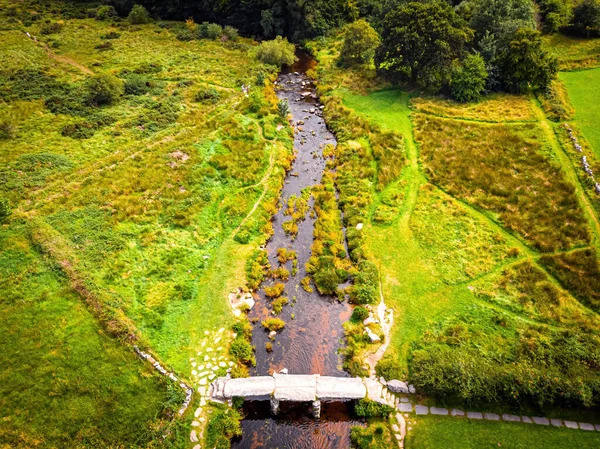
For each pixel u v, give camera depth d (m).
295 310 29.47
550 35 61.69
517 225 34.12
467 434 22.27
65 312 27.56
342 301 30.00
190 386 24.22
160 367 24.78
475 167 40.62
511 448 21.66
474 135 45.25
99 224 34.25
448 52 50.44
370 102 53.09
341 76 59.44
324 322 28.66
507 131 45.31
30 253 31.67
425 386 23.50
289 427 23.12
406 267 31.81
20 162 40.84
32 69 58.06
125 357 25.20
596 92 50.62
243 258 32.91
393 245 33.66
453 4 67.44
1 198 34.84
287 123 49.91
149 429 22.05
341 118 50.34
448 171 40.53
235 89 56.47
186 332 27.41
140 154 42.66
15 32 71.56
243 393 23.78
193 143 44.88
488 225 34.72
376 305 29.20
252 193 39.12
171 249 33.00
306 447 22.34
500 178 38.97
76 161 41.88
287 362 26.20
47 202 36.41
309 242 34.97
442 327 27.36
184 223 35.03
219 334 27.42
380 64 58.91
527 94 51.62
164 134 46.19
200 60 64.56
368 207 37.62
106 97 51.56
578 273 29.81
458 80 50.94
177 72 60.50
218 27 73.06
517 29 53.00
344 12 74.81
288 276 31.88
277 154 44.41
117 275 30.41
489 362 24.56
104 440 21.59
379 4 73.81
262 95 54.84
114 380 24.08
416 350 25.94
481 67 50.38
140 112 50.50
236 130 47.19
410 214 36.44
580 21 61.09
